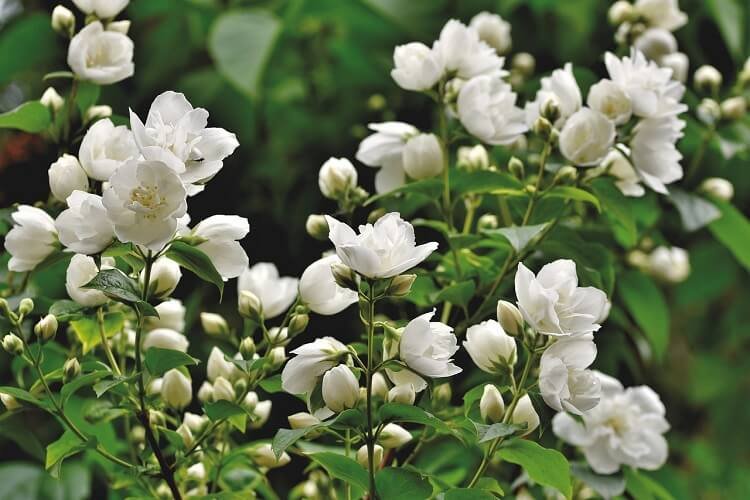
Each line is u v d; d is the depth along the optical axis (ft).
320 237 3.18
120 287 2.75
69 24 3.24
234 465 3.22
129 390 2.96
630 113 3.11
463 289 3.13
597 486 3.30
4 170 3.95
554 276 2.80
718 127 3.70
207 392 3.13
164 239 2.69
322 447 3.21
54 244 2.92
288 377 2.81
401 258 2.72
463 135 3.18
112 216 2.68
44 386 2.92
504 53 3.87
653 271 3.79
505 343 2.87
